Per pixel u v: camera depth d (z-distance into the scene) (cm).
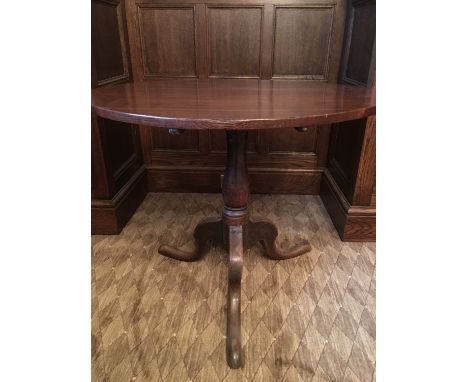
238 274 114
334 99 103
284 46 177
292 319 114
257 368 97
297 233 166
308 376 95
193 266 142
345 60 170
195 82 148
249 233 134
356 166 149
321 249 153
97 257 146
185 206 194
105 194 157
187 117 76
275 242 139
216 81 154
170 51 181
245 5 170
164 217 181
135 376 95
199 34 176
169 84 140
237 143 114
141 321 113
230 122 74
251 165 203
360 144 144
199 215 183
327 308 119
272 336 107
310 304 120
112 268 139
